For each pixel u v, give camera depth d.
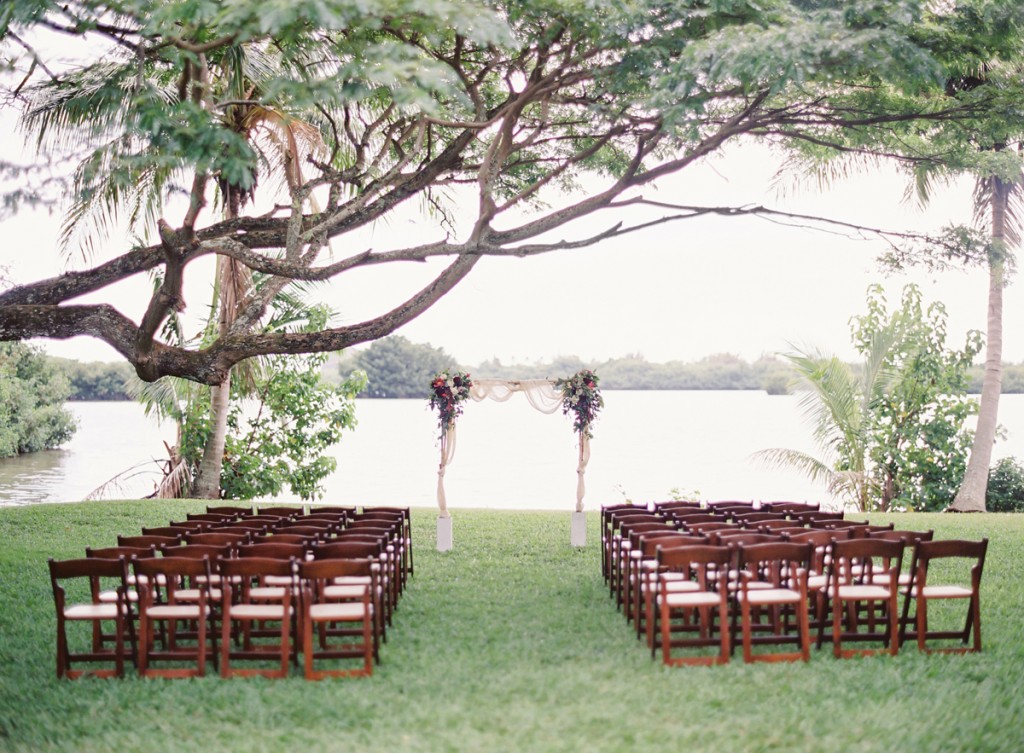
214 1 6.98
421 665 7.12
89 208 13.44
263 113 10.69
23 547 12.30
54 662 7.43
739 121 9.48
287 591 6.89
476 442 49.22
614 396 86.38
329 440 20.27
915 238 10.52
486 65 9.41
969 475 18.53
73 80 10.21
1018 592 9.76
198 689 6.62
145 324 9.09
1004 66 10.16
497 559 11.74
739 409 67.38
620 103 9.54
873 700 6.26
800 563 7.31
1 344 33.97
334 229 9.84
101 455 35.44
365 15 6.73
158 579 8.53
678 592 7.59
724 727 5.69
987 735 5.59
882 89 10.14
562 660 7.25
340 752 5.41
